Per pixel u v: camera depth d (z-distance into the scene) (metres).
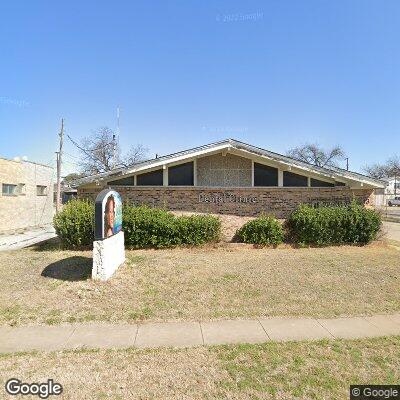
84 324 5.37
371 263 9.48
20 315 5.68
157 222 11.16
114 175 12.44
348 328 5.29
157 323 5.43
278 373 3.94
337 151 56.66
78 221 11.07
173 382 3.74
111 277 7.53
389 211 40.53
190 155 12.24
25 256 10.22
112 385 3.66
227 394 3.53
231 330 5.17
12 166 19.31
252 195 12.62
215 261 9.38
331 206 12.80
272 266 8.89
